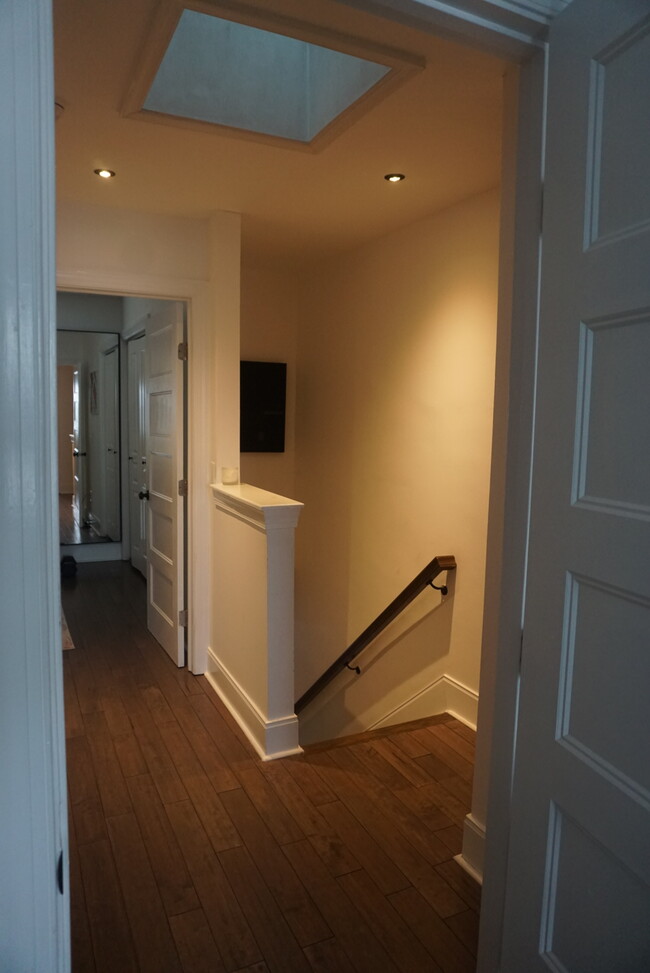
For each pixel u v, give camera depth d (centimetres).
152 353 412
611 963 112
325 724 482
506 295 179
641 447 104
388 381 396
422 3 113
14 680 73
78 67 196
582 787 117
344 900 203
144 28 176
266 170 279
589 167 114
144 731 306
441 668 353
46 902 76
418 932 191
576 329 117
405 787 265
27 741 74
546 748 128
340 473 459
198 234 353
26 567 72
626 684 107
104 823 238
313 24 168
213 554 357
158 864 217
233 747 294
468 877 213
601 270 111
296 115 247
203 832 234
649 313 101
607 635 112
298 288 509
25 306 70
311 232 383
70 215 325
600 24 109
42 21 70
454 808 251
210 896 203
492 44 124
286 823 240
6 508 71
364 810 249
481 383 317
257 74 238
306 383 504
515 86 168
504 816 145
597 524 113
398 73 191
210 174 285
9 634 72
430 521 362
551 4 120
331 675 430
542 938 130
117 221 335
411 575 382
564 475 121
